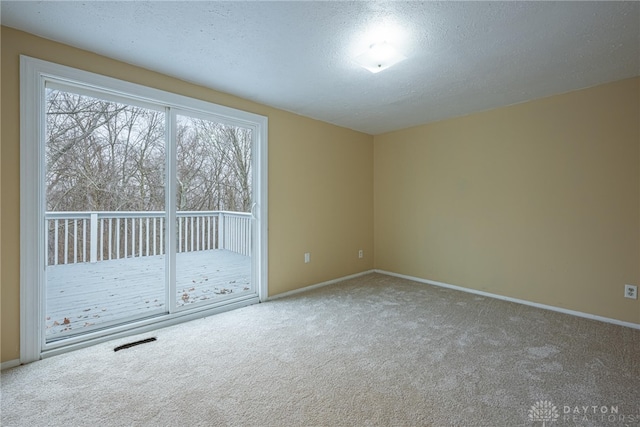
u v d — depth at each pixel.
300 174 3.78
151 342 2.40
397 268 4.55
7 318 2.00
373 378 1.90
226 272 4.23
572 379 1.87
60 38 2.08
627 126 2.68
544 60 2.34
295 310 3.13
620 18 1.80
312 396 1.73
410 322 2.80
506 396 1.71
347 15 1.80
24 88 2.01
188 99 2.78
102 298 3.18
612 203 2.77
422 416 1.56
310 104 3.38
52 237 3.24
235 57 2.33
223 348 2.30
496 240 3.53
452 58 2.31
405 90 2.96
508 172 3.42
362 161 4.62
